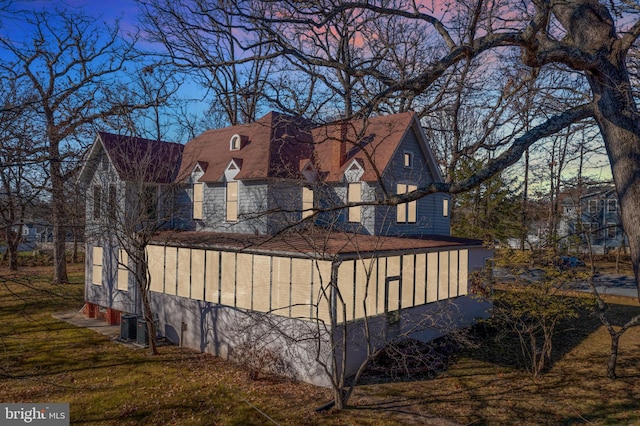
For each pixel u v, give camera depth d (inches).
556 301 552.7
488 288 751.7
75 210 653.9
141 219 586.2
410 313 614.2
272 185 668.1
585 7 227.6
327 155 764.0
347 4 269.9
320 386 483.2
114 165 666.2
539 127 223.8
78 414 405.1
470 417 405.7
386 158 692.1
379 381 494.0
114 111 545.3
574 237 877.2
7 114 356.2
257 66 789.9
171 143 909.8
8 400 431.5
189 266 637.3
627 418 402.9
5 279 350.0
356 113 256.7
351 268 580.4
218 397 447.2
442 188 214.7
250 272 608.7
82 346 615.2
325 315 555.5
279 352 518.9
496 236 1132.5
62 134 463.8
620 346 643.5
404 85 235.8
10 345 614.9
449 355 588.4
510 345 642.2
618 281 1262.3
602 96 220.1
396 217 733.3
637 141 208.4
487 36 234.5
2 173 350.0
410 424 391.9
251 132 817.5
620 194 212.2
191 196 823.1
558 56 220.7
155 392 457.1
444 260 726.5
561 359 579.2
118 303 730.8
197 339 615.5
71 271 1288.1
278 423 390.6
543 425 391.2
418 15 275.4
